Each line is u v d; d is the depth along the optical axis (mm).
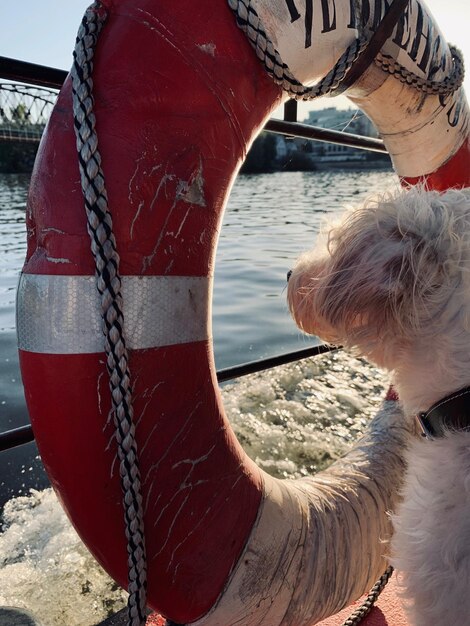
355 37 1238
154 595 1025
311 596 1183
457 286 1113
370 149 2621
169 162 931
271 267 10703
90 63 907
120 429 917
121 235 904
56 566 2486
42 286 910
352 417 4047
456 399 1152
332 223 1321
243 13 995
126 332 923
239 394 4375
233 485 1078
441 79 1609
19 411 4703
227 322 7191
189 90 948
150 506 971
